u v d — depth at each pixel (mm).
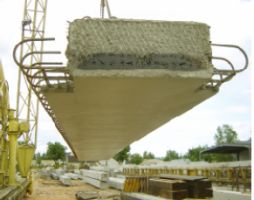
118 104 5020
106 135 9414
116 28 3496
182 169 34250
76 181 49156
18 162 24047
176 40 3574
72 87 4074
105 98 4531
